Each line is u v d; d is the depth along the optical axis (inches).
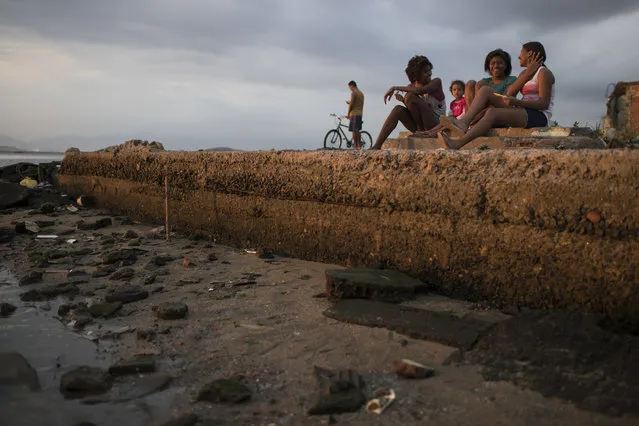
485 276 130.9
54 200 345.1
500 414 80.7
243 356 107.3
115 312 136.4
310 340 113.7
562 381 86.8
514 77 206.8
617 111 530.0
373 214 158.2
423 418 81.1
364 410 84.5
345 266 170.7
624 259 106.3
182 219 246.8
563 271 116.0
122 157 294.5
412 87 219.1
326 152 172.4
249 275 167.5
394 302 131.5
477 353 100.3
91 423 81.7
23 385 93.7
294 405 87.2
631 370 86.4
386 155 153.0
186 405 88.5
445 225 138.3
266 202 198.7
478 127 171.5
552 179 115.5
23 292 155.6
